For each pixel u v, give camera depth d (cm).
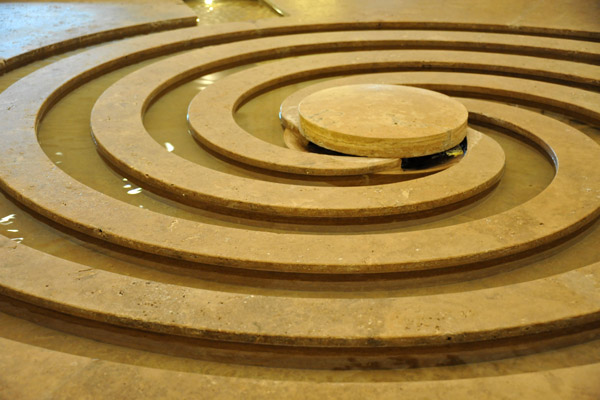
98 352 415
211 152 715
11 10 1200
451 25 1145
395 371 402
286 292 482
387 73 920
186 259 497
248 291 482
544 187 654
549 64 953
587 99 832
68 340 424
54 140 732
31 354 382
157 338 425
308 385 362
